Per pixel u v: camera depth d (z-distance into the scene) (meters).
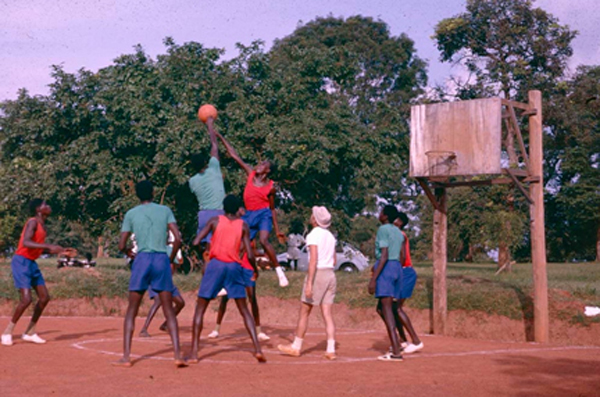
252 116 24.84
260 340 10.39
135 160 23.91
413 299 13.50
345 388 6.30
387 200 48.72
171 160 22.58
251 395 5.87
